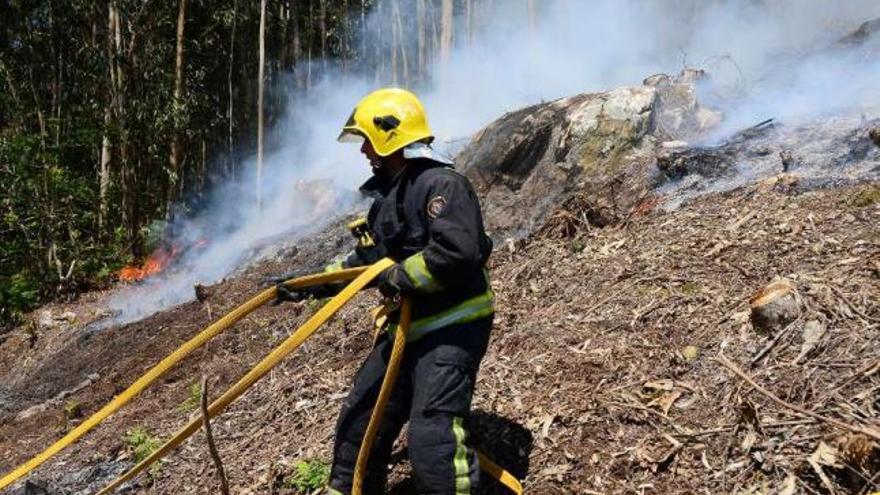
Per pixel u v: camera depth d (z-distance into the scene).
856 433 2.74
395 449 3.59
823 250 3.95
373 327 4.95
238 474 3.80
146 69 15.41
